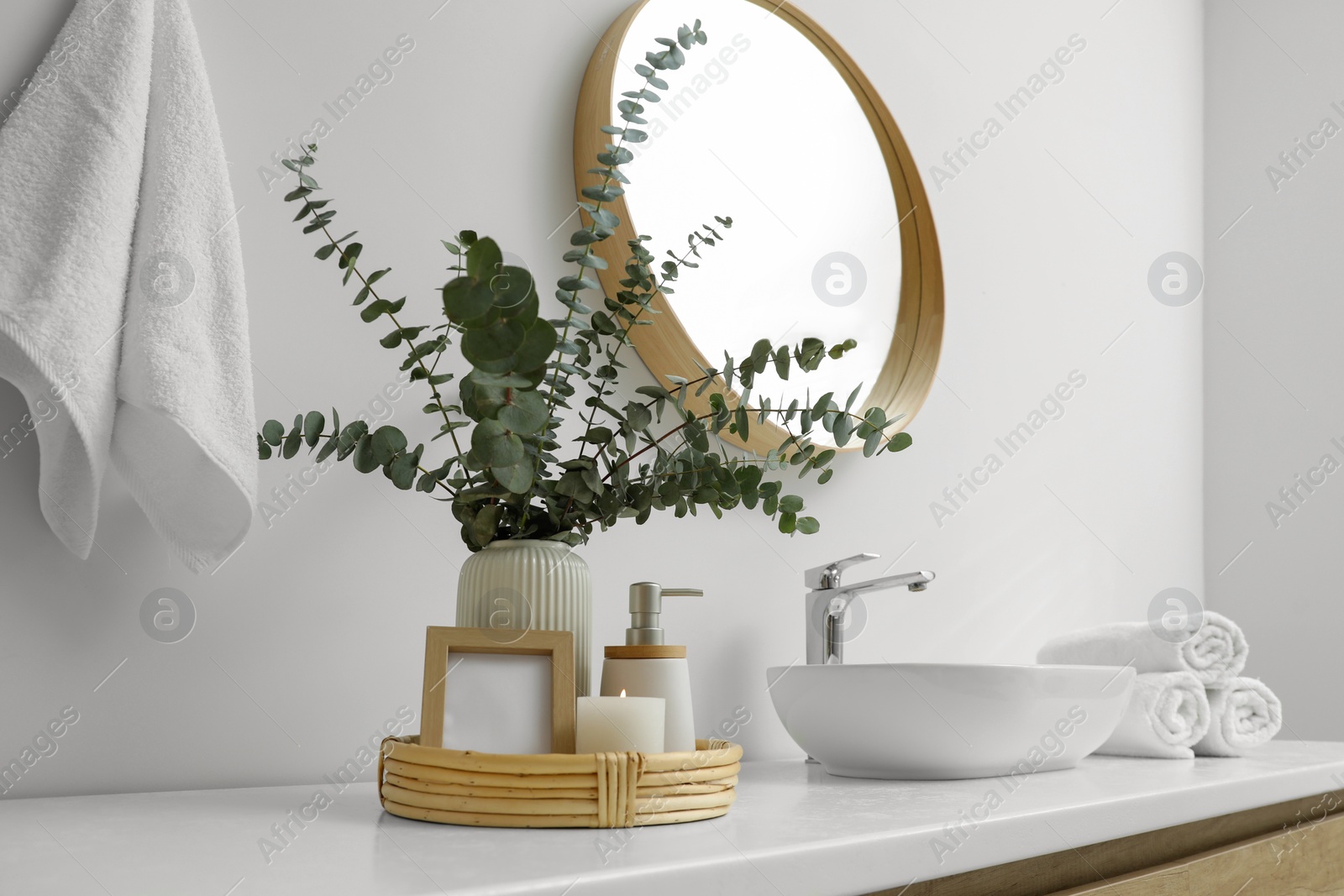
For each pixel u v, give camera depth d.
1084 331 1.94
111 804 0.83
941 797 0.91
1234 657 1.36
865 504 1.48
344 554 1.03
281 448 0.90
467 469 0.91
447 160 1.14
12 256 0.79
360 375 1.06
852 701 1.02
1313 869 1.07
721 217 1.33
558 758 0.71
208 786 0.93
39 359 0.77
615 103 1.22
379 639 1.04
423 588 1.08
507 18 1.21
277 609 0.98
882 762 1.04
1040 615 1.74
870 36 1.61
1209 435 2.26
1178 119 2.29
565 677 0.81
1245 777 1.05
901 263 1.56
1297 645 2.09
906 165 1.57
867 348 1.49
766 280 1.37
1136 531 2.00
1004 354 1.75
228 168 0.97
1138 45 2.19
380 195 1.09
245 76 1.01
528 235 1.19
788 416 1.00
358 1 1.09
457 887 0.53
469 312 0.68
